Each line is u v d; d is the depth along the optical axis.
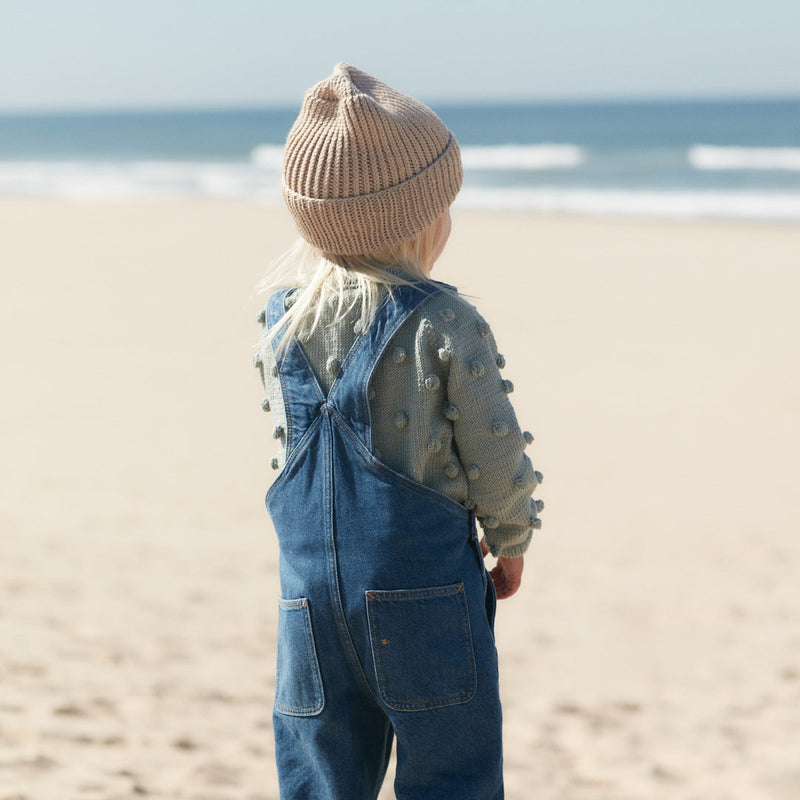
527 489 1.87
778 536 6.63
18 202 33.00
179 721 3.67
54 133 119.06
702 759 3.79
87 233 24.09
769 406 9.77
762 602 5.56
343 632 1.85
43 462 7.87
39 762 3.15
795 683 4.54
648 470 8.05
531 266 18.53
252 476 7.66
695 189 34.59
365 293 1.84
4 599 4.95
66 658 4.22
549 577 6.00
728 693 4.45
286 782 1.99
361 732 1.92
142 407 9.66
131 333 12.99
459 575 1.85
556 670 4.71
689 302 14.94
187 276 17.69
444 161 1.84
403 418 1.80
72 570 5.52
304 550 1.87
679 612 5.44
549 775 3.64
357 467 1.83
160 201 33.44
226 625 4.85
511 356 11.96
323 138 1.81
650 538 6.62
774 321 13.52
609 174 43.34
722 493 7.51
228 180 44.06
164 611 4.98
